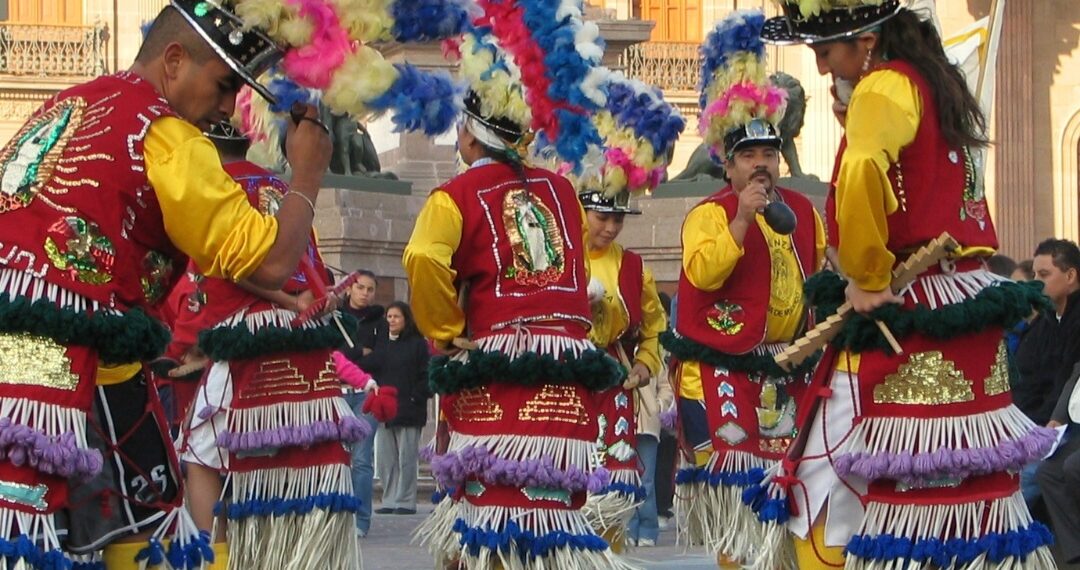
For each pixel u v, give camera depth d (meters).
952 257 7.94
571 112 10.20
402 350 20.09
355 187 22.09
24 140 7.00
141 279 7.05
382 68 7.26
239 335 10.91
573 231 10.38
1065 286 14.19
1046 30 55.56
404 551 16.62
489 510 10.03
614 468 13.70
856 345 7.95
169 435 7.27
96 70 52.00
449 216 10.05
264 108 11.08
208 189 6.85
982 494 7.91
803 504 8.21
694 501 12.92
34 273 6.77
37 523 6.71
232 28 7.03
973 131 8.03
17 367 6.73
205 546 7.36
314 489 11.16
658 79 53.34
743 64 12.77
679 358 12.86
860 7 8.05
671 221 22.50
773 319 12.65
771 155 12.73
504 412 10.02
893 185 7.89
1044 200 55.72
